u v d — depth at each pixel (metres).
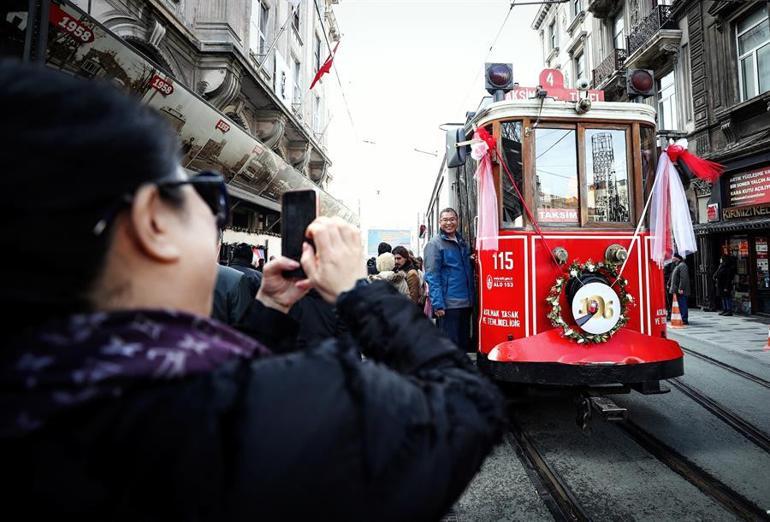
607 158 3.79
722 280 11.62
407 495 0.52
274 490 0.46
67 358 0.44
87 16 4.06
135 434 0.44
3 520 0.42
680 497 2.74
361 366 0.58
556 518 2.57
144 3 7.50
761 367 5.95
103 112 0.49
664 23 13.80
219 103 9.70
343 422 0.51
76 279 0.48
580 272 3.50
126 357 0.46
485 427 0.62
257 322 1.03
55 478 0.42
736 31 11.86
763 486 2.86
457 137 4.14
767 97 10.54
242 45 10.36
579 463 3.24
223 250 7.84
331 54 12.08
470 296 4.45
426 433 0.55
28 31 2.69
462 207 5.01
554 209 3.71
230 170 8.03
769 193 10.85
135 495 0.44
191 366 0.50
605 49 17.47
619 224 3.72
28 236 0.44
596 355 3.29
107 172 0.47
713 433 3.74
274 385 0.51
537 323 3.52
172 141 0.60
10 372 0.43
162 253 0.54
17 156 0.43
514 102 3.74
